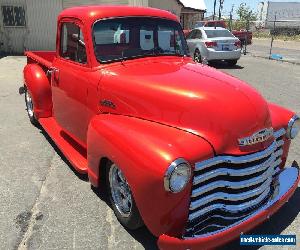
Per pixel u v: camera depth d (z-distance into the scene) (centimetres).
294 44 3216
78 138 500
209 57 1546
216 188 325
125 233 387
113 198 398
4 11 1914
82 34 453
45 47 2005
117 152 342
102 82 423
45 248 366
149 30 467
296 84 1169
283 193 368
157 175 302
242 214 338
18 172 522
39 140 642
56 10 1964
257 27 4934
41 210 429
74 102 483
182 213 313
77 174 514
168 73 404
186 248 306
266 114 361
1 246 368
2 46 1959
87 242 374
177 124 348
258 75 1346
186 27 3891
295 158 574
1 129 696
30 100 700
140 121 371
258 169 337
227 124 331
